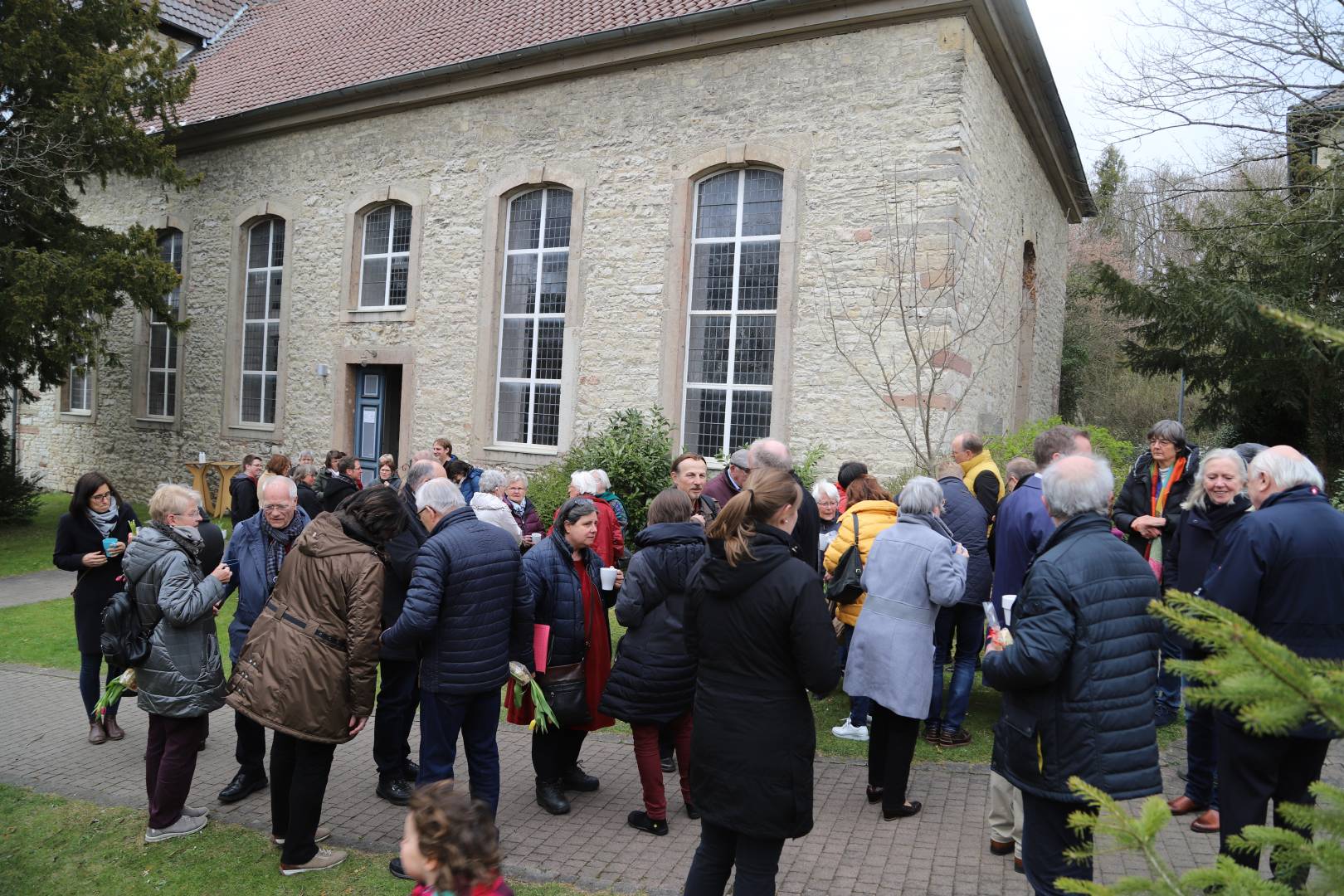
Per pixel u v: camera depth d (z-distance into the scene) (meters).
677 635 4.27
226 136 15.66
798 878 3.91
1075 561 3.02
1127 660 2.96
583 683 4.59
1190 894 1.69
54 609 9.62
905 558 4.44
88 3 13.52
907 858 4.09
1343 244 12.06
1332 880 1.59
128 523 5.79
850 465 6.21
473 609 4.05
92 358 13.82
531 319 12.86
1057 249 17.69
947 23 9.86
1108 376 22.95
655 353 11.55
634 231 11.74
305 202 14.94
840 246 10.39
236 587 5.11
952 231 9.76
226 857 4.23
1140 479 5.71
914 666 4.39
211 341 16.38
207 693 4.32
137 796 4.95
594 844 4.27
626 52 11.61
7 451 18.31
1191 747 4.34
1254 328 13.04
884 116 10.17
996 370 12.31
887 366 10.08
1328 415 13.55
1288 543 3.34
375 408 14.34
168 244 17.36
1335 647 3.33
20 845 4.39
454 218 13.34
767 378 11.02
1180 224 14.82
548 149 12.46
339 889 3.93
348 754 5.61
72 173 13.11
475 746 4.24
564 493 10.32
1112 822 1.77
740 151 10.98
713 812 3.06
